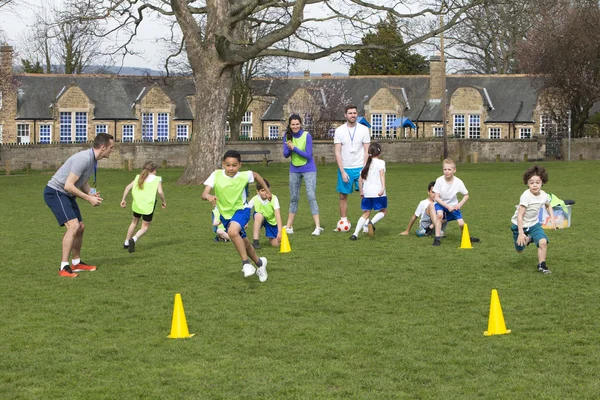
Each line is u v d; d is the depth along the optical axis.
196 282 14.19
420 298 12.62
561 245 17.83
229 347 10.02
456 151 72.44
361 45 38.22
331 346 9.99
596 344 9.88
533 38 71.94
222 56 37.72
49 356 9.73
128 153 65.25
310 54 38.06
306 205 28.41
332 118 87.94
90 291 13.52
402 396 8.20
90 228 22.44
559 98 75.12
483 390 8.30
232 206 13.85
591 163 49.44
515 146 72.94
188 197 32.53
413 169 52.06
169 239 19.94
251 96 79.62
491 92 89.19
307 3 37.44
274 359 9.51
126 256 17.27
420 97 90.62
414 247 17.95
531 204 14.66
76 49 81.19
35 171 62.00
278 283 13.97
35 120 83.12
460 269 15.09
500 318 10.49
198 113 38.84
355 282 13.95
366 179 19.44
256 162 63.19
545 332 10.49
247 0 37.28
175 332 10.54
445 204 18.08
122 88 87.88
